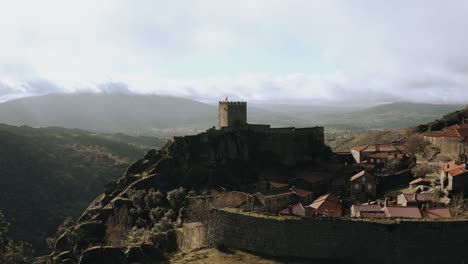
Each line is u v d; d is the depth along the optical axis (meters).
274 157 133.88
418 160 119.44
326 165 128.75
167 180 119.38
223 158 128.75
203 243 50.25
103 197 127.56
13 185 192.50
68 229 100.56
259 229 44.53
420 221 40.19
